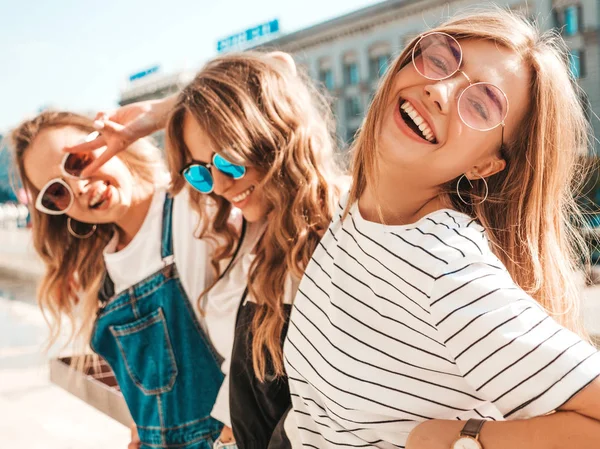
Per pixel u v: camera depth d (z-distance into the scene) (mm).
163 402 1809
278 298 1417
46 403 4434
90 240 2008
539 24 1104
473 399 996
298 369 1227
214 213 1749
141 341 1850
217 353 1817
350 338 1081
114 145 1726
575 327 1138
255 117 1444
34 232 2033
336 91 33812
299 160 1468
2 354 5812
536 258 1070
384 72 1113
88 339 2031
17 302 10148
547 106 999
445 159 981
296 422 1300
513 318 834
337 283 1127
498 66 966
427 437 906
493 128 957
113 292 1979
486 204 1110
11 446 3688
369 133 1074
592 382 781
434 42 979
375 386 1038
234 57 1580
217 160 1465
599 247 1221
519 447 812
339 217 1242
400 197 1069
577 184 1176
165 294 1817
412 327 979
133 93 43188
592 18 18578
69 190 1811
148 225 1881
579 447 773
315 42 34812
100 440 3736
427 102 973
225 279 1718
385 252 1021
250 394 1492
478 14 1048
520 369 814
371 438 1082
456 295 878
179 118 1541
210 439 1791
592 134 1257
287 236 1429
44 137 1843
